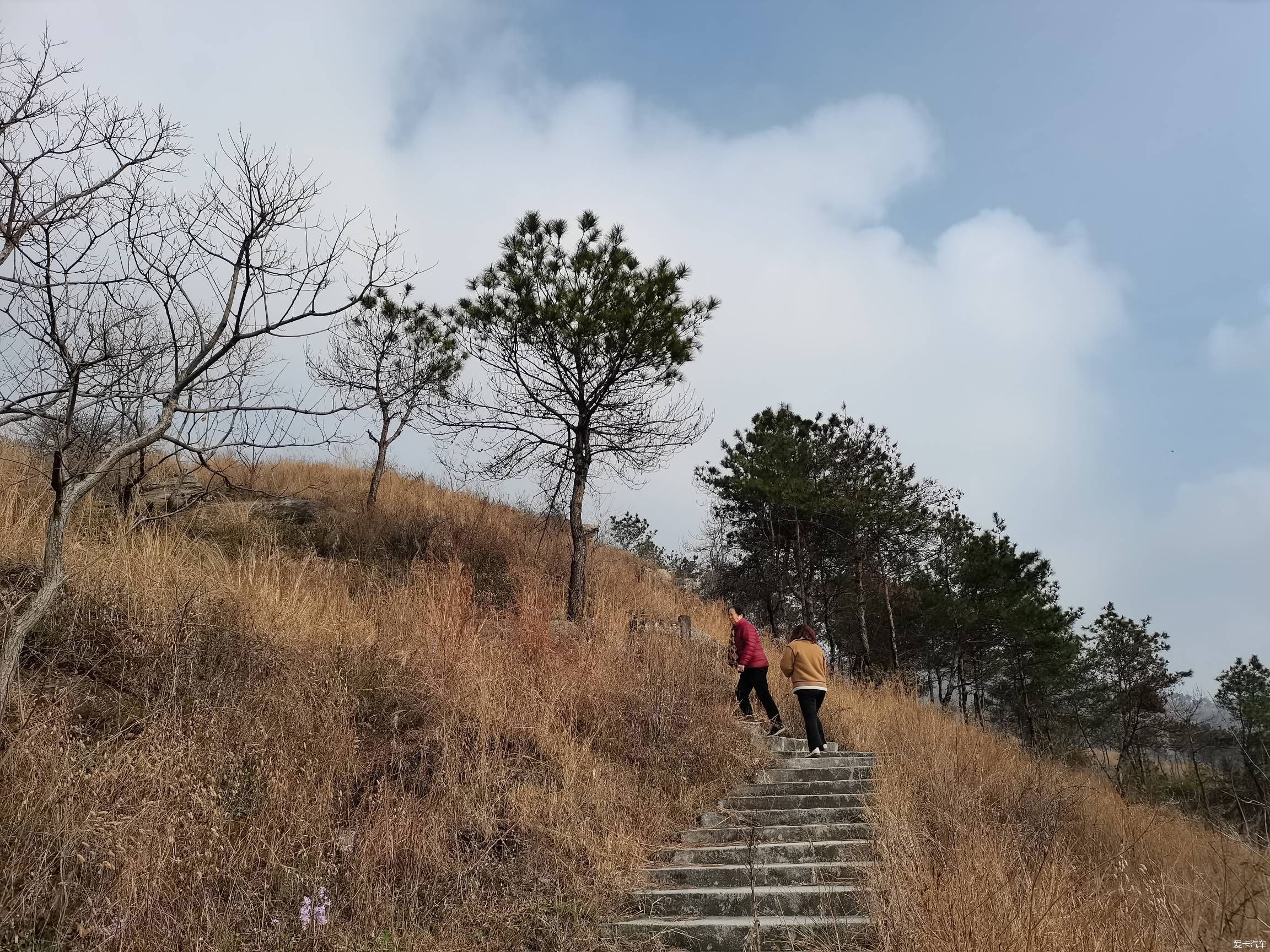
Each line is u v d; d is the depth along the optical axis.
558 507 12.71
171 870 3.95
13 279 4.59
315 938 3.89
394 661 7.05
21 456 8.48
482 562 13.13
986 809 7.32
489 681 7.16
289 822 4.66
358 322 14.46
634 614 12.32
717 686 9.84
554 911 4.86
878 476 20.50
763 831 6.52
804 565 21.14
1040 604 23.08
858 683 14.84
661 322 11.73
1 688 4.11
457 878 4.88
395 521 13.49
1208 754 16.16
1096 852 7.41
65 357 4.57
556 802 5.98
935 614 22.95
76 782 4.12
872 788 7.41
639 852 5.93
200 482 12.45
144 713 5.14
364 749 5.88
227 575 7.61
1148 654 26.17
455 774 5.87
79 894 3.68
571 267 11.94
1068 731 23.56
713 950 4.76
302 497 13.13
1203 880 5.91
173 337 5.07
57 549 4.41
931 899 4.41
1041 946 3.97
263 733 5.25
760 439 21.11
